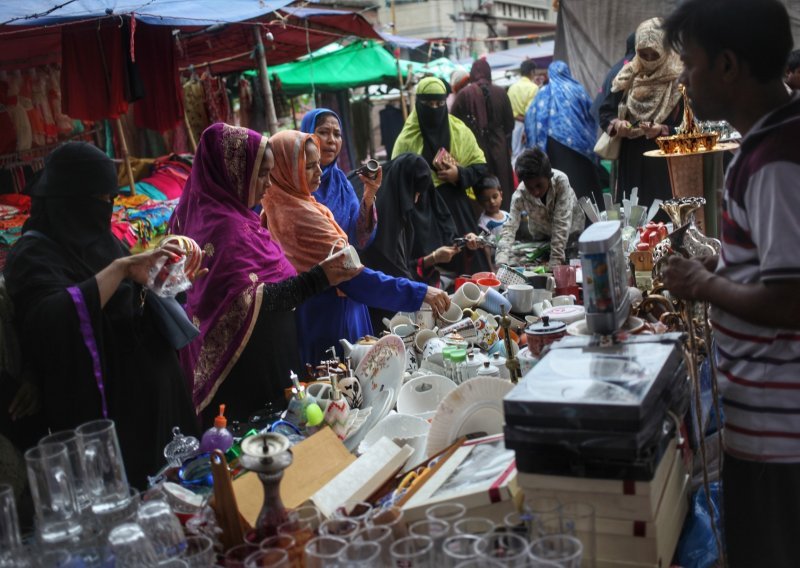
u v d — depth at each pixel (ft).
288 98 33.09
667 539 5.52
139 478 7.81
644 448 4.94
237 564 4.83
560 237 14.94
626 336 6.07
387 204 12.98
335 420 7.06
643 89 16.70
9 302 7.51
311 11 22.02
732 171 5.44
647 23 16.33
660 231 9.64
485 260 15.96
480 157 19.01
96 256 7.75
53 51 20.62
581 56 24.30
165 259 7.21
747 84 5.37
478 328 9.33
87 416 7.23
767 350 5.47
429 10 64.95
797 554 5.65
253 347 8.91
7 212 18.57
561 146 21.35
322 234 10.03
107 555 5.08
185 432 8.35
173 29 20.45
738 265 5.57
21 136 20.70
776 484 5.58
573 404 4.94
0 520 4.94
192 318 9.02
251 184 9.10
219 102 25.96
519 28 77.41
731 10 5.24
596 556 5.20
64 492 5.14
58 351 7.07
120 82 17.92
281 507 5.27
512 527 4.82
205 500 5.77
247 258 8.89
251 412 8.97
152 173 24.44
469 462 5.90
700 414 6.06
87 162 7.63
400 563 4.57
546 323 7.24
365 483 5.90
